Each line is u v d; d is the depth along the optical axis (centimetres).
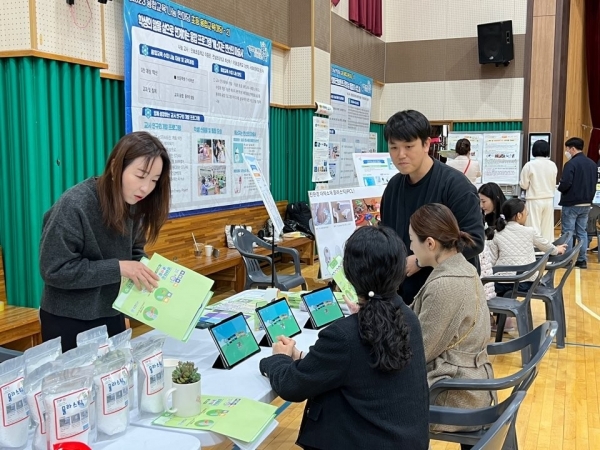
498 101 969
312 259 747
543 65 929
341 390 144
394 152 235
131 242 191
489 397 205
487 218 450
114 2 441
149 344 145
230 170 611
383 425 138
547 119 936
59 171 381
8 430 120
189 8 531
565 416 313
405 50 1025
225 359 176
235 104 614
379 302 140
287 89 750
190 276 174
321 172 777
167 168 181
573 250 409
